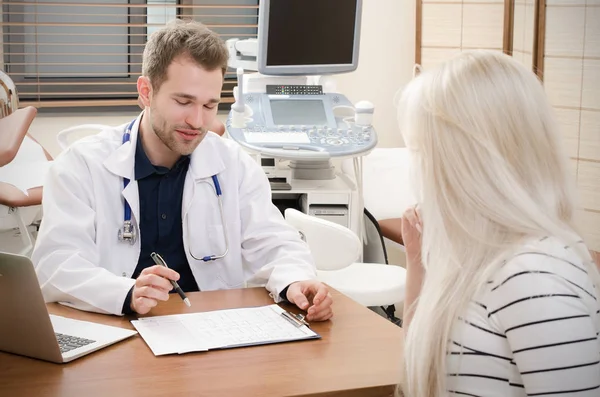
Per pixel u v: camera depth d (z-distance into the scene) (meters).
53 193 2.30
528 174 1.37
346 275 3.44
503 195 1.35
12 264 1.63
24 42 4.69
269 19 3.87
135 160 2.35
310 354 1.78
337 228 3.12
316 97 4.05
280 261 2.30
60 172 2.31
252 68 4.09
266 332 1.89
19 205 3.69
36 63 4.65
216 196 2.44
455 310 1.36
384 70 4.98
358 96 4.97
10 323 1.72
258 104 3.98
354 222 3.85
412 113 1.43
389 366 1.73
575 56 4.25
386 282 3.35
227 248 2.42
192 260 2.39
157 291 1.98
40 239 2.23
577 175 4.33
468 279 1.36
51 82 4.77
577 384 1.25
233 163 2.50
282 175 3.91
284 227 2.46
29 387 1.59
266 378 1.65
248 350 1.80
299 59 3.99
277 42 3.92
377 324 1.99
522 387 1.33
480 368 1.34
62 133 3.72
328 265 3.18
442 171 1.39
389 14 4.92
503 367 1.33
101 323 1.96
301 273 2.19
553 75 4.38
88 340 1.82
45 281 2.16
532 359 1.27
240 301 2.13
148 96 2.28
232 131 3.81
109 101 4.77
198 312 2.03
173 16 4.89
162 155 2.36
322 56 4.04
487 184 1.36
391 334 1.92
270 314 2.02
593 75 4.17
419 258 1.70
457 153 1.37
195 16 4.89
